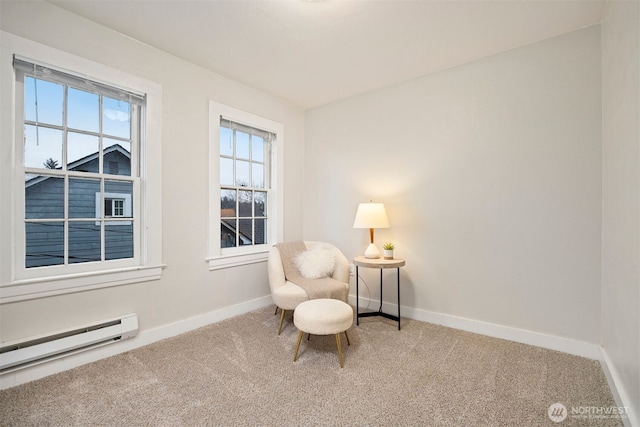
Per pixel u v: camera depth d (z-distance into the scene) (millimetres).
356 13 2072
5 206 1834
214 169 2961
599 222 2189
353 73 2984
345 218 3629
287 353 2299
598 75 2189
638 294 1417
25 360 1835
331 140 3750
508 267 2564
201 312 2852
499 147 2600
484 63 2668
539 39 2400
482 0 1941
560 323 2342
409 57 2674
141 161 2482
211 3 1981
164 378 1946
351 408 1661
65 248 2094
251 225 3467
